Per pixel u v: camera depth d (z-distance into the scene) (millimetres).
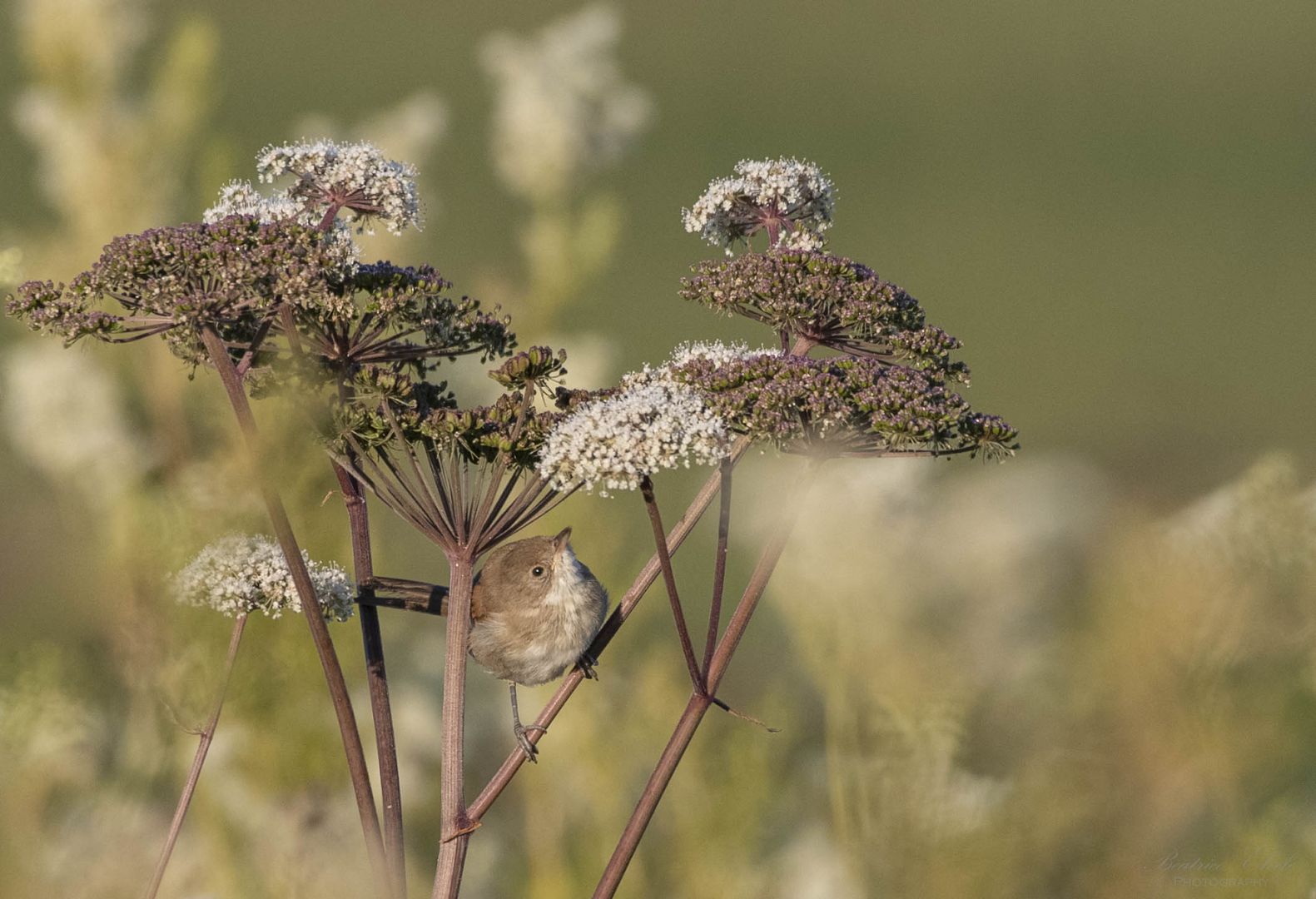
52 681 7629
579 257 13844
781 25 90000
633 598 8430
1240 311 39438
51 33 11859
